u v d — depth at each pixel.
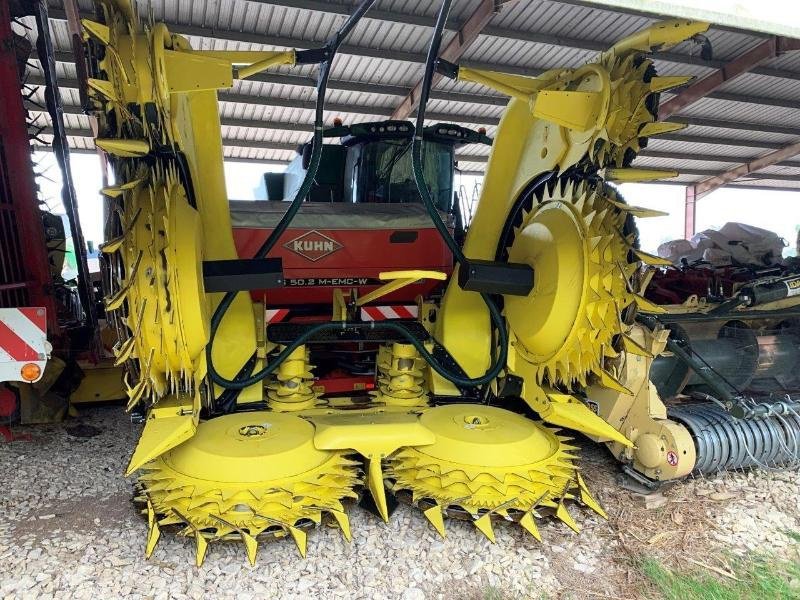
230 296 2.73
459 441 2.59
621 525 2.64
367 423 2.66
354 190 4.48
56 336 3.71
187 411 2.46
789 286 3.31
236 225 3.31
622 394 3.05
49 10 6.73
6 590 2.07
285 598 2.07
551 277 2.64
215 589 2.10
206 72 2.11
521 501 2.43
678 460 2.76
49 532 2.52
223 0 7.00
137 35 2.00
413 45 8.45
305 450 2.45
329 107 10.28
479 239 3.20
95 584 2.12
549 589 2.16
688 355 3.24
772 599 2.11
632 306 2.61
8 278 3.41
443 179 4.49
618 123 2.40
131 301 2.20
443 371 3.05
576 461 3.40
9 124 3.36
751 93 10.99
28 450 3.58
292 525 2.22
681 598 2.11
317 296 3.49
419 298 3.42
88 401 4.36
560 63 9.02
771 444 3.11
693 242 6.98
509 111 3.01
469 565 2.29
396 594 2.11
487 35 8.12
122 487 3.02
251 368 2.96
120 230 2.27
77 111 9.30
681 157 14.51
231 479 2.26
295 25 7.65
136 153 2.15
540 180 2.92
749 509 2.83
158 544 2.38
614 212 2.56
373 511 2.63
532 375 3.00
